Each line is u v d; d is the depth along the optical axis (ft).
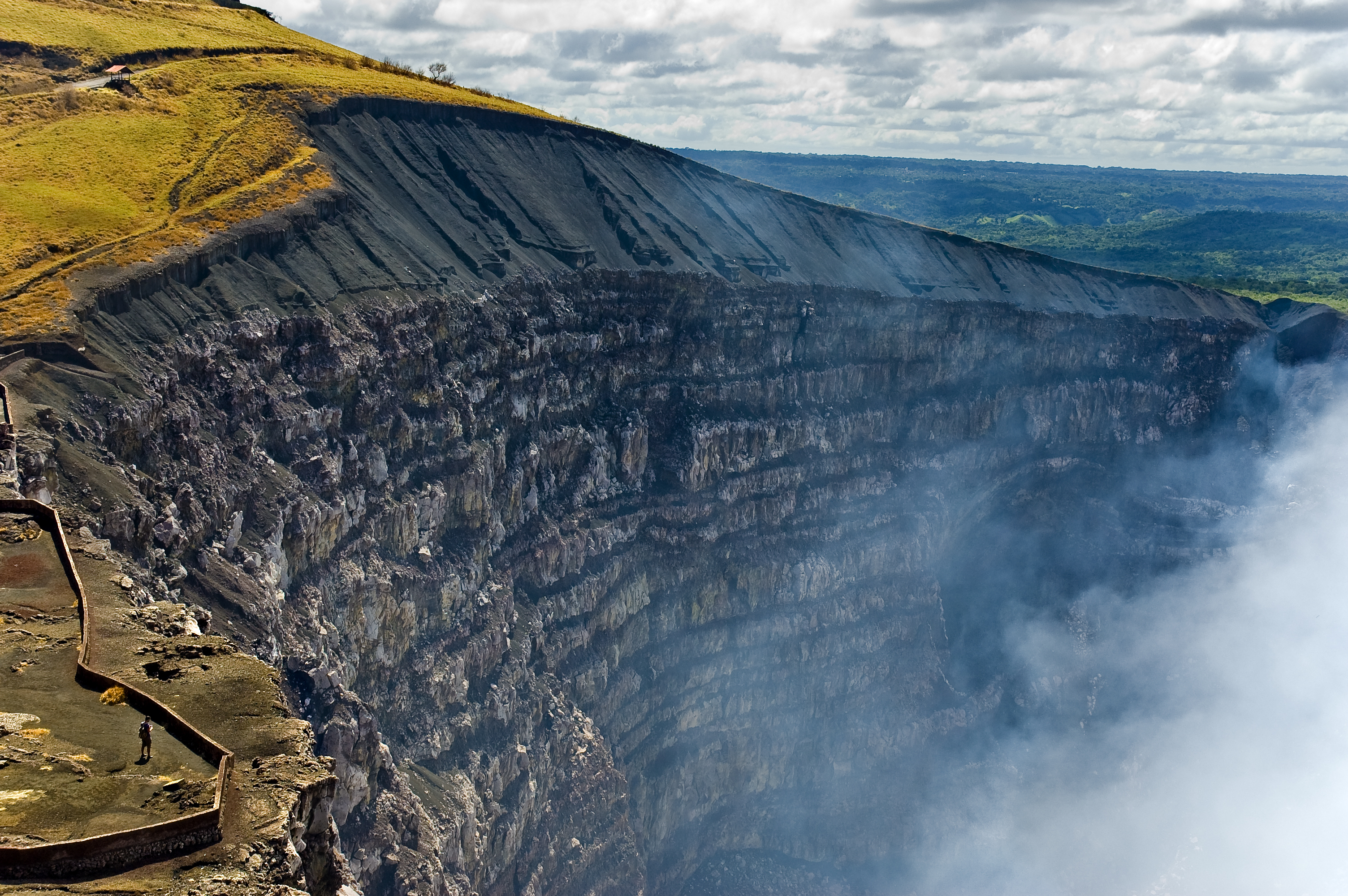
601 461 400.47
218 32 490.90
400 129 423.64
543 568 363.35
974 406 571.28
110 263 259.60
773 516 458.50
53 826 112.37
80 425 213.25
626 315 427.33
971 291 591.78
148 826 112.57
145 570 194.90
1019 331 602.03
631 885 354.33
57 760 123.03
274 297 289.94
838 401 509.76
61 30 427.74
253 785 124.16
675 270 447.83
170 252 272.92
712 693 428.97
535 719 335.67
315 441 275.59
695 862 420.36
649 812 394.93
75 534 180.75
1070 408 627.05
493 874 298.56
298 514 258.37
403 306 322.14
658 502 418.31
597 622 382.22
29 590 160.35
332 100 406.00
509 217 413.59
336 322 297.12
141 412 228.22
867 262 563.48
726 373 459.73
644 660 406.62
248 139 363.15
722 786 432.66
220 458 246.88
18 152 325.42
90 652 145.59
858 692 476.54
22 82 381.19
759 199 554.05
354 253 328.49
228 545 235.40
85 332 233.14
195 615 183.01
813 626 460.96
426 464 317.42
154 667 144.66
